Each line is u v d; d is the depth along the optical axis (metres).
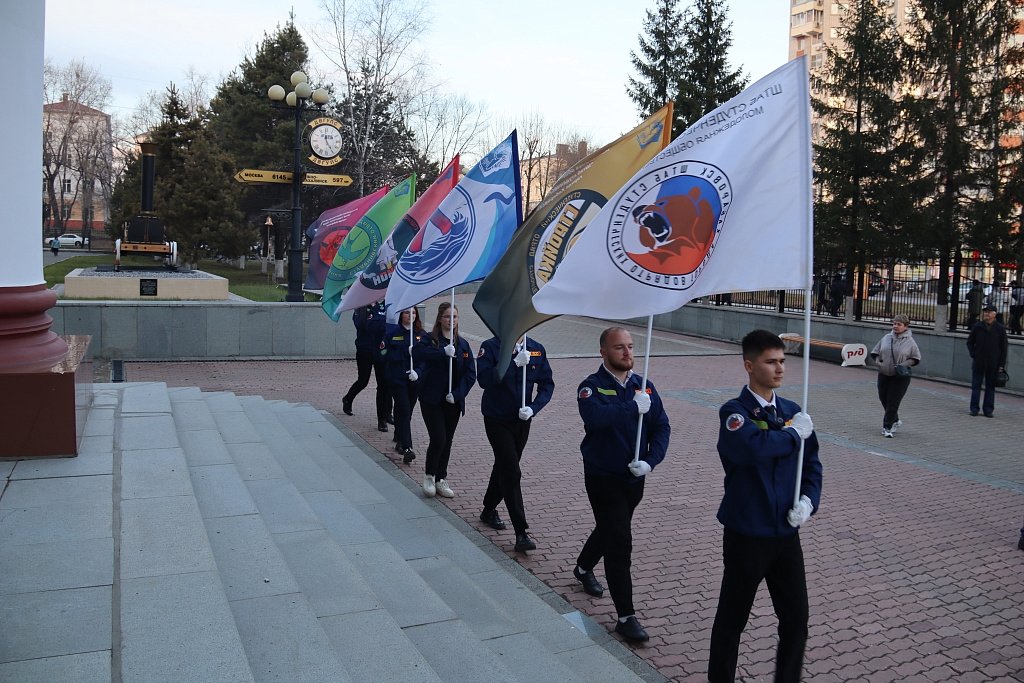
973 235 20.23
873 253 21.81
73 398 5.69
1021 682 4.51
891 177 21.94
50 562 3.97
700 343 24.19
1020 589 5.91
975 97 20.89
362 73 33.25
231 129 40.75
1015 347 16.38
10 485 5.08
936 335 18.09
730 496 3.78
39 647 3.17
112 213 41.53
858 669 4.61
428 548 5.95
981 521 7.59
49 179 62.41
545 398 6.20
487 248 7.19
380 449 9.25
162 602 3.60
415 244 7.46
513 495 6.14
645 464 4.52
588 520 7.00
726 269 4.11
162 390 8.29
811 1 84.25
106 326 15.24
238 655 3.19
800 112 3.94
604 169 5.55
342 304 9.07
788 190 3.97
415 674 3.46
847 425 12.37
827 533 7.08
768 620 5.18
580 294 4.53
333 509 6.47
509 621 4.68
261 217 40.25
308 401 12.18
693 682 4.31
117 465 5.59
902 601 5.62
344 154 34.88
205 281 19.50
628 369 4.89
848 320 21.11
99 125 63.28
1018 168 20.33
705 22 31.12
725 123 4.22
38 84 6.28
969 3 20.91
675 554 6.32
